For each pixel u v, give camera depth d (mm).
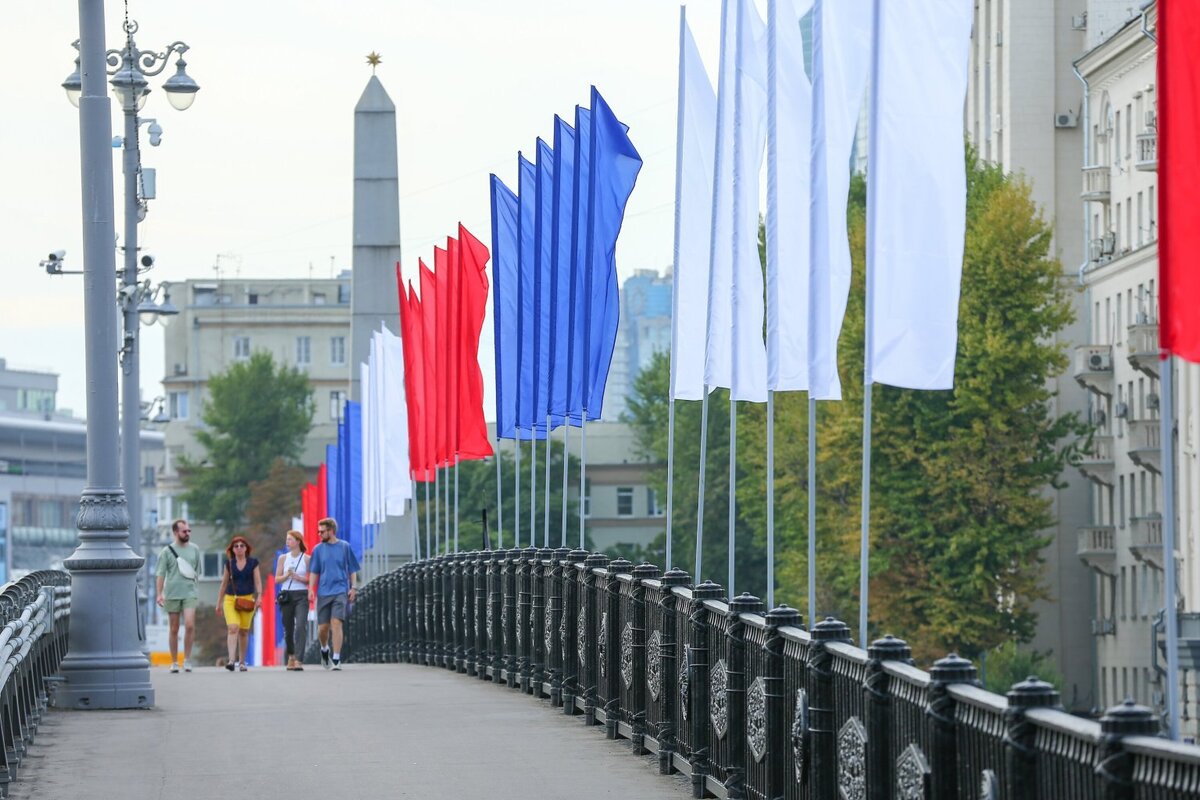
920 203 39469
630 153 65250
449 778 43219
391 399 121875
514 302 84625
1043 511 196500
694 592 40938
